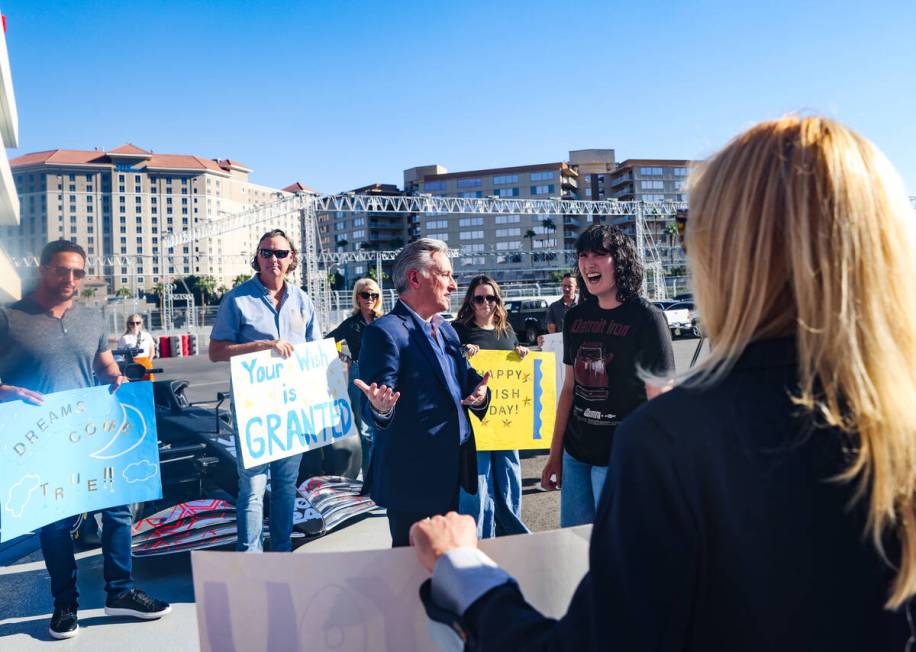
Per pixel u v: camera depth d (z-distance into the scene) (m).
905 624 0.74
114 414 3.17
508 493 4.09
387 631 1.33
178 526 4.15
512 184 129.25
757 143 0.86
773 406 0.77
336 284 125.50
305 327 3.95
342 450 5.44
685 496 0.76
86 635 3.16
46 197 144.88
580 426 2.93
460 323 4.72
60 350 3.21
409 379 2.64
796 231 0.79
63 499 3.01
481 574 0.98
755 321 0.80
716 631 0.76
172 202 150.88
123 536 3.34
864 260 0.76
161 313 41.44
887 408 0.72
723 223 0.85
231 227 42.44
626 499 0.79
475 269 127.38
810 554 0.73
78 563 4.14
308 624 1.33
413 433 2.61
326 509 4.71
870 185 0.80
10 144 20.81
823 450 0.74
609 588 0.77
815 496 0.73
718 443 0.76
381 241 135.62
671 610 0.75
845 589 0.73
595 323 2.91
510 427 4.09
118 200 147.88
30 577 3.95
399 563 1.34
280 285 3.85
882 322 0.75
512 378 4.16
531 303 25.45
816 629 0.72
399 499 2.58
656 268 42.62
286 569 1.33
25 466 2.89
